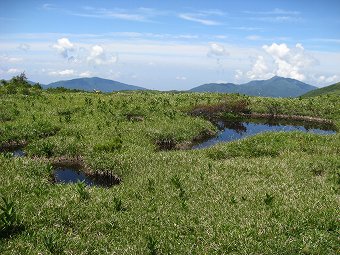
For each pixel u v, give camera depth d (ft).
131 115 119.75
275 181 53.72
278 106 149.38
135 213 41.50
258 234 35.09
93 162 68.59
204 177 55.47
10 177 54.34
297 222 37.52
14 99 134.92
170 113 117.39
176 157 68.74
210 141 101.81
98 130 91.97
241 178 55.26
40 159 75.31
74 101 137.08
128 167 64.39
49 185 52.75
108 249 33.68
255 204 43.50
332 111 140.67
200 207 42.93
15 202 42.47
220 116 141.59
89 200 45.03
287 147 80.12
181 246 33.73
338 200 44.14
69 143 79.61
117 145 77.05
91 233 36.96
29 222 37.65
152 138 92.12
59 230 36.99
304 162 65.05
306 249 32.32
